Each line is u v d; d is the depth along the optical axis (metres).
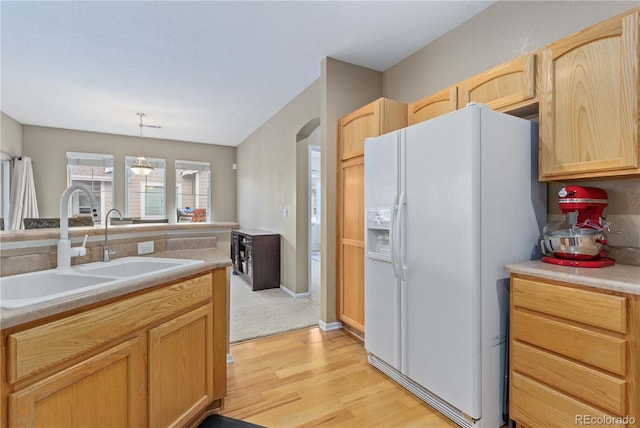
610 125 1.43
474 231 1.57
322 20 2.40
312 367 2.29
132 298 1.27
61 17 2.36
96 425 1.14
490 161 1.62
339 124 3.00
